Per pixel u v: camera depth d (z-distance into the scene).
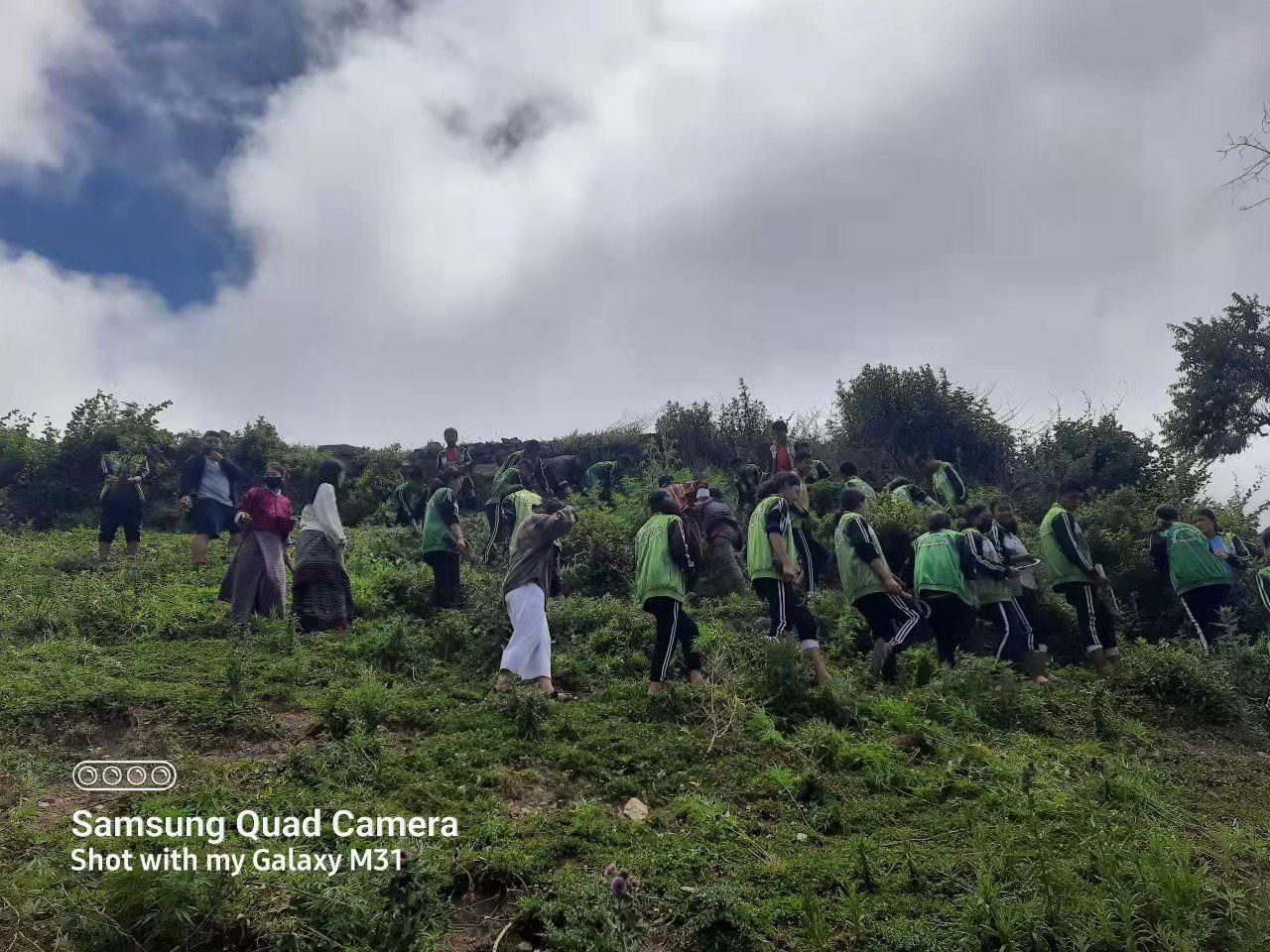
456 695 6.81
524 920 3.92
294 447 18.72
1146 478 15.20
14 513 16.58
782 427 13.88
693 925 3.86
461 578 10.25
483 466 17.94
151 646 7.88
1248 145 10.81
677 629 6.89
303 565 8.53
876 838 4.84
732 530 10.80
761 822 4.96
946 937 3.90
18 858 4.12
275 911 3.70
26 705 5.94
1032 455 17.02
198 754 5.51
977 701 6.94
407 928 3.54
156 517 16.92
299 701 6.42
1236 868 4.69
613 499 14.25
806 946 3.84
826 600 9.69
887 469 17.11
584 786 5.34
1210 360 17.48
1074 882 4.24
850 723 6.52
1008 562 8.45
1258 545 11.80
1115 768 6.01
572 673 7.49
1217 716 7.57
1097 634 8.70
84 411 18.25
